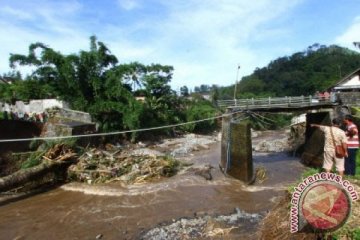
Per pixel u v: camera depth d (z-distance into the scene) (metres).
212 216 14.75
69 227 14.37
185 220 14.30
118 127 39.91
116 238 12.95
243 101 27.28
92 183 21.41
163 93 50.12
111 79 39.66
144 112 42.53
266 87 107.88
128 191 19.69
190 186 20.55
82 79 39.78
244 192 19.08
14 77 70.56
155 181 21.94
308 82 92.62
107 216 15.55
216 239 12.05
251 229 12.83
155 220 14.78
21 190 19.86
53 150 22.55
